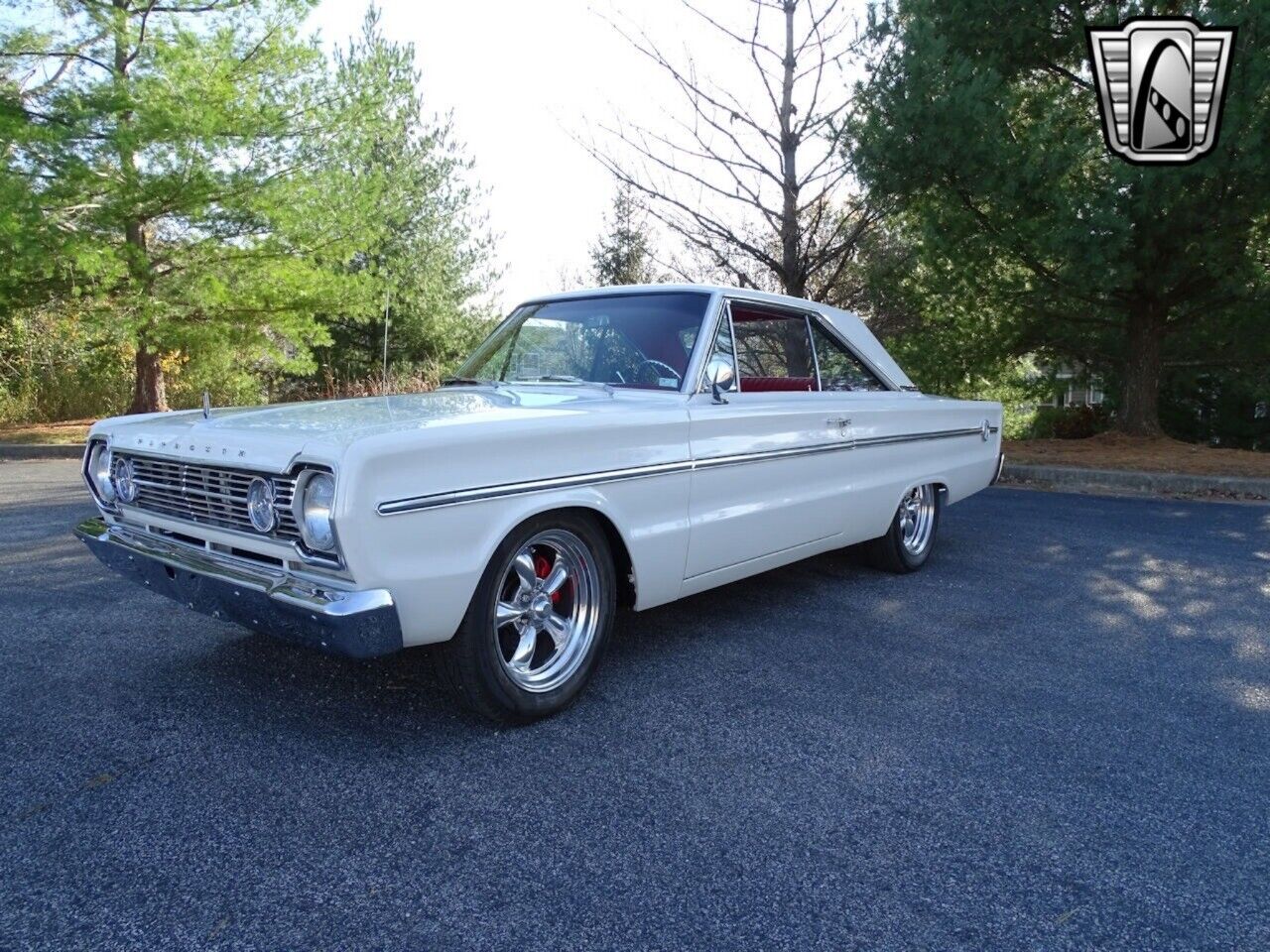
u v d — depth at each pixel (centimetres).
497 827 243
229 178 1352
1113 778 276
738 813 252
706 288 404
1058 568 561
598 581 329
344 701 330
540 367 425
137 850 230
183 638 402
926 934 201
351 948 194
